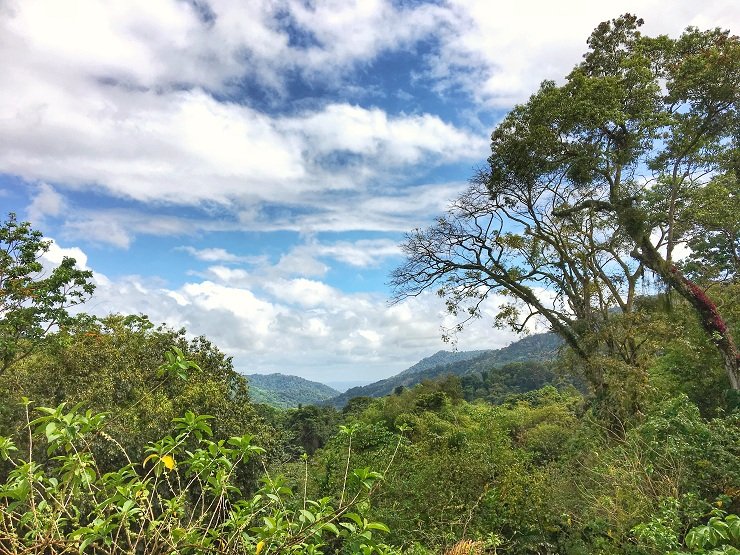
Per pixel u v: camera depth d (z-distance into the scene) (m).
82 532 2.58
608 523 7.20
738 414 8.12
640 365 14.40
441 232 18.62
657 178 15.90
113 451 10.26
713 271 17.84
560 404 24.14
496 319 19.02
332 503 4.35
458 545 7.67
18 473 2.62
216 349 22.00
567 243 17.56
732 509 6.68
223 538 3.20
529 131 16.16
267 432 20.73
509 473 10.30
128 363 16.45
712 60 13.71
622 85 15.44
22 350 16.05
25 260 16.22
